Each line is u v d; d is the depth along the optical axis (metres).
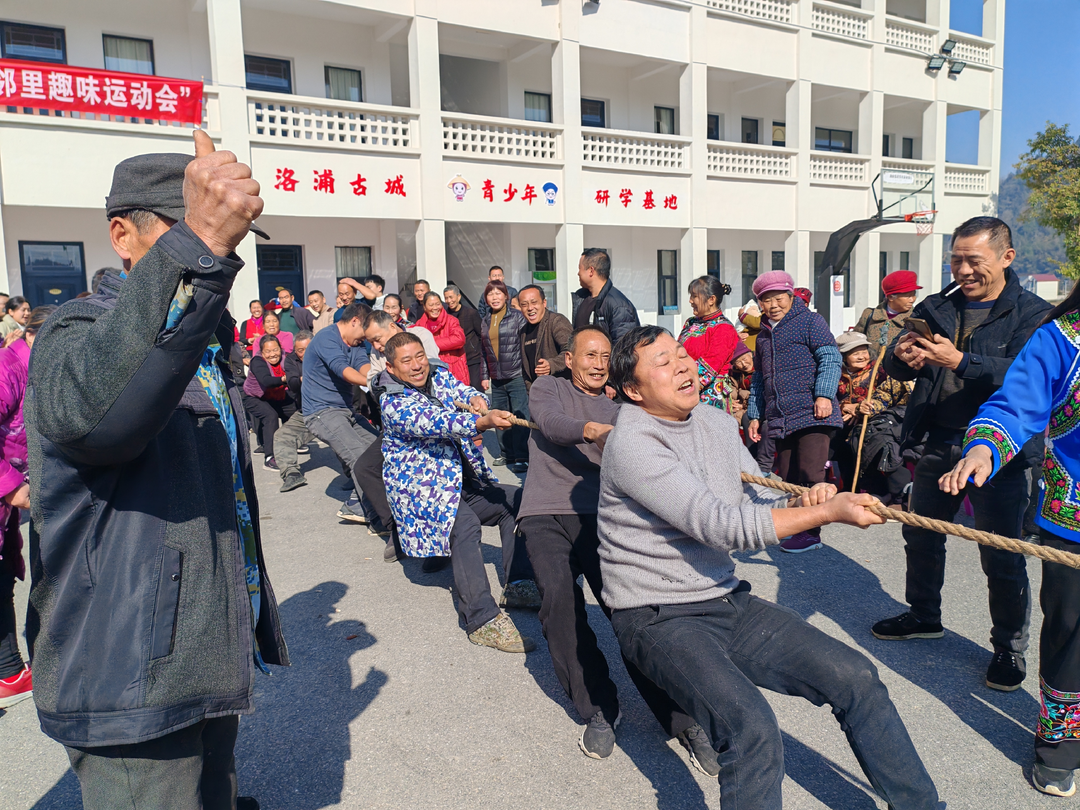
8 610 3.41
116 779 1.52
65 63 12.27
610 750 2.80
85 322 1.41
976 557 4.88
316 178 12.30
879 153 19.06
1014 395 2.44
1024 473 3.09
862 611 4.10
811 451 4.95
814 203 18.20
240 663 1.63
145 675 1.48
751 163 17.38
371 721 3.11
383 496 4.90
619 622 2.31
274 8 12.92
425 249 13.30
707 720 1.98
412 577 4.86
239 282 11.83
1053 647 2.48
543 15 14.38
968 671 3.38
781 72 17.48
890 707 2.03
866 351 5.62
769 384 5.06
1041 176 20.58
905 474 5.62
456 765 2.78
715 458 2.39
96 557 1.48
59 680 1.48
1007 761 2.71
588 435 2.89
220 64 11.40
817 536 5.19
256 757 2.88
